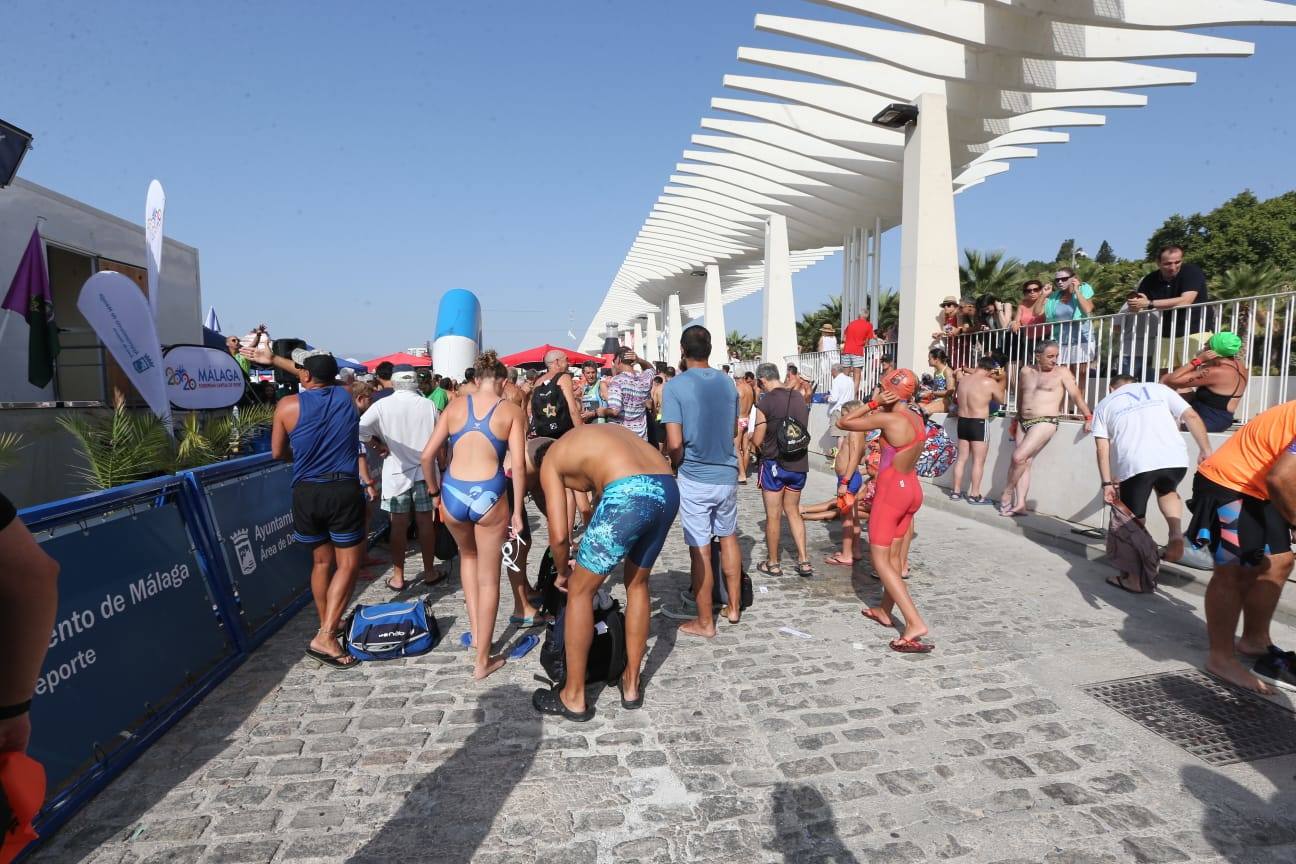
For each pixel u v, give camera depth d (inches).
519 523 163.3
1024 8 355.9
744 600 194.1
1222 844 94.2
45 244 288.8
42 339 247.8
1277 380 220.8
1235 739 121.3
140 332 222.2
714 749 121.0
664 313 1754.4
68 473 257.9
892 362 514.6
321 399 155.3
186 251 404.8
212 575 159.8
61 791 103.8
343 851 95.0
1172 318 256.8
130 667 125.5
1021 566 237.0
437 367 413.7
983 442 334.6
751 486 427.2
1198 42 415.8
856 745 121.6
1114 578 214.2
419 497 215.2
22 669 50.9
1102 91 503.2
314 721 132.3
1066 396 306.2
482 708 137.6
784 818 101.3
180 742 124.4
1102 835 96.5
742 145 665.0
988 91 489.4
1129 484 204.1
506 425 152.6
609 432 137.7
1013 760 116.0
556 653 143.9
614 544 125.6
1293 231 1379.2
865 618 188.1
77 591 117.3
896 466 165.9
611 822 100.9
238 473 185.6
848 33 428.1
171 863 92.7
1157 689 141.1
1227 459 141.8
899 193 676.7
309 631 180.9
